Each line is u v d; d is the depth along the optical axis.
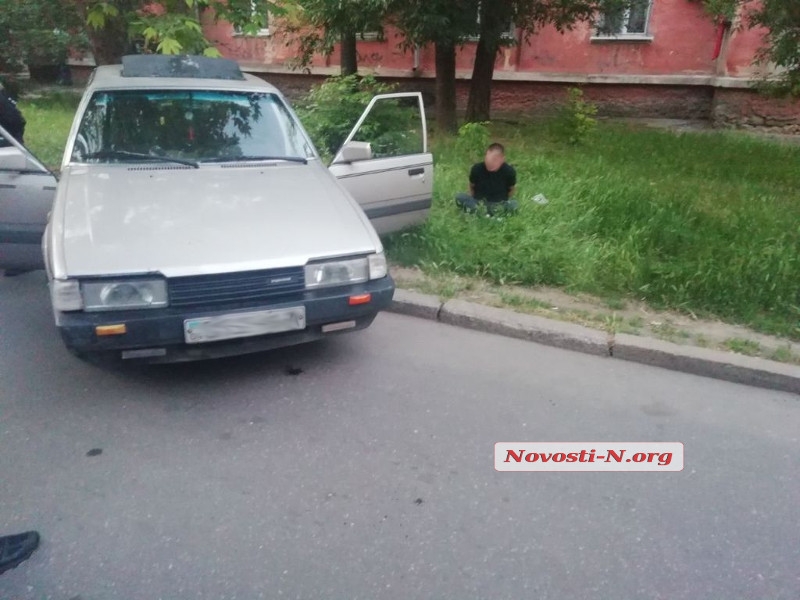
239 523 2.72
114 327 3.19
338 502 2.87
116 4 7.42
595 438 3.42
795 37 8.33
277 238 3.58
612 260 5.57
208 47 7.03
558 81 16.12
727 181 8.70
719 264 5.41
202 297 3.33
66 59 16.56
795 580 2.57
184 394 3.64
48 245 3.46
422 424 3.46
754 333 4.59
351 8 9.94
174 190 3.89
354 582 2.46
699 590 2.50
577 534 2.76
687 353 4.21
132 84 4.60
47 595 2.34
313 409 3.55
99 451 3.13
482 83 12.31
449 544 2.67
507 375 4.03
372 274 3.72
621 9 11.46
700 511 2.93
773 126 14.21
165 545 2.59
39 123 11.20
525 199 6.97
